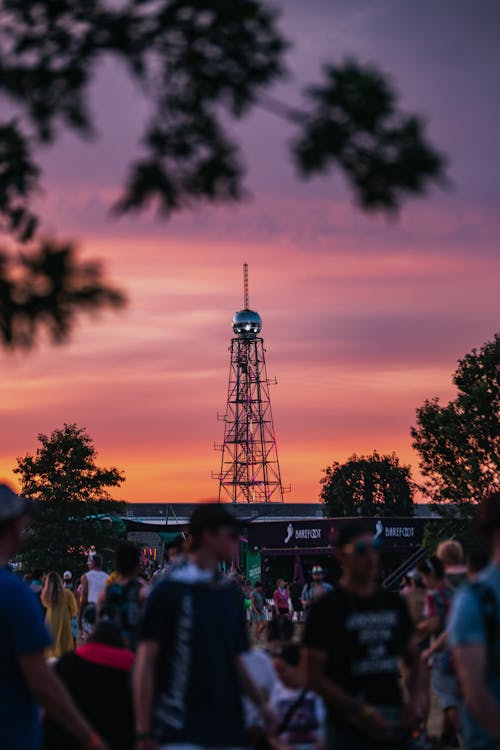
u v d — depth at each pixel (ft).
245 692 19.52
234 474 487.20
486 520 16.61
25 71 16.19
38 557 216.13
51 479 224.74
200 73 16.24
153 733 18.12
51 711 15.97
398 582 174.40
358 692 19.20
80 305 13.44
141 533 259.60
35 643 15.88
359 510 444.55
